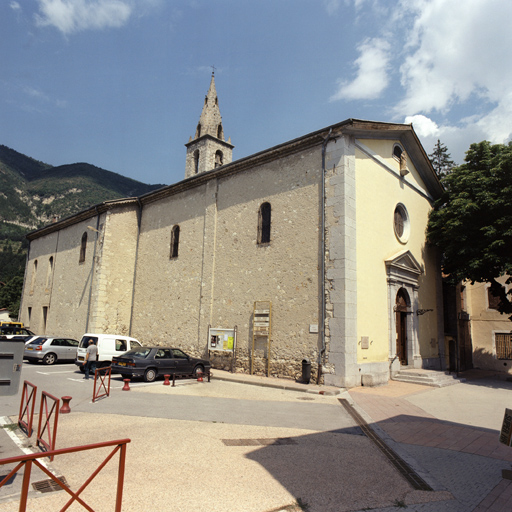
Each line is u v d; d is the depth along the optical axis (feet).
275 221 53.36
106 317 72.69
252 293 53.93
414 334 58.59
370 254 49.93
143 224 78.02
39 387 38.99
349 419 29.43
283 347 48.60
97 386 40.24
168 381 43.24
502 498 16.31
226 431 24.57
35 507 13.99
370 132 51.90
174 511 14.01
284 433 24.72
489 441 24.64
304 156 51.83
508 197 52.49
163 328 67.26
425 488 17.08
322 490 16.44
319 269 47.11
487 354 75.61
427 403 36.94
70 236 90.12
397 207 60.18
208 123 103.65
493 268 55.62
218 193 62.85
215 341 57.00
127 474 17.19
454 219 57.57
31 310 100.78
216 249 60.85
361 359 45.37
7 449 20.65
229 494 15.57
